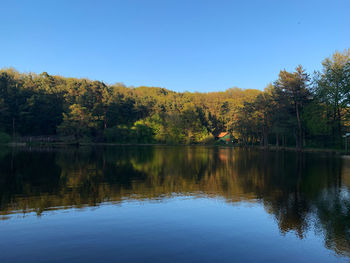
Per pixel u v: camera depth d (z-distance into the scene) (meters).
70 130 75.62
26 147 55.09
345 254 6.73
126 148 59.88
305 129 54.59
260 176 18.83
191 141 99.06
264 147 67.31
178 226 8.52
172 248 6.89
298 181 16.78
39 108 78.12
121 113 100.62
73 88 89.69
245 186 15.14
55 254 6.49
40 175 18.27
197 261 6.21
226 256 6.49
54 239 7.39
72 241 7.27
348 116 46.22
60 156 33.53
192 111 104.12
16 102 74.06
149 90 171.12
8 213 9.70
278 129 54.94
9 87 74.69
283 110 55.62
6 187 14.23
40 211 9.99
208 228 8.37
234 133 91.38
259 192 13.54
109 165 24.67
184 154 42.00
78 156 34.12
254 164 26.67
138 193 13.20
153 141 97.06
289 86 53.31
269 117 63.44
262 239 7.56
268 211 10.19
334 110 48.19
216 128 118.62
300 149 51.75
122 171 20.88
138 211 10.12
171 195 12.82
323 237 7.75
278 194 13.08
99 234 7.78
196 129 102.12
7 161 26.25
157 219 9.20
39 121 77.31
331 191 13.84
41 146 61.31
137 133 92.38
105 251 6.68
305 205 11.09
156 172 20.58
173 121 99.06
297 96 53.66
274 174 19.77
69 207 10.58
